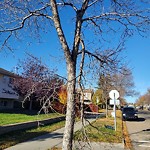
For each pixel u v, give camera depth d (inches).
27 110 824.9
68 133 159.8
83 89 164.4
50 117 534.6
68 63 168.6
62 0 188.1
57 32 171.0
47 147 276.4
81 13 181.9
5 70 889.5
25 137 331.0
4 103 918.4
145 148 321.7
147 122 751.1
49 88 171.8
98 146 280.4
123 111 814.5
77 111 162.4
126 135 428.1
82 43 177.9
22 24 199.3
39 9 194.7
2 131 338.3
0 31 198.5
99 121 604.7
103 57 184.1
